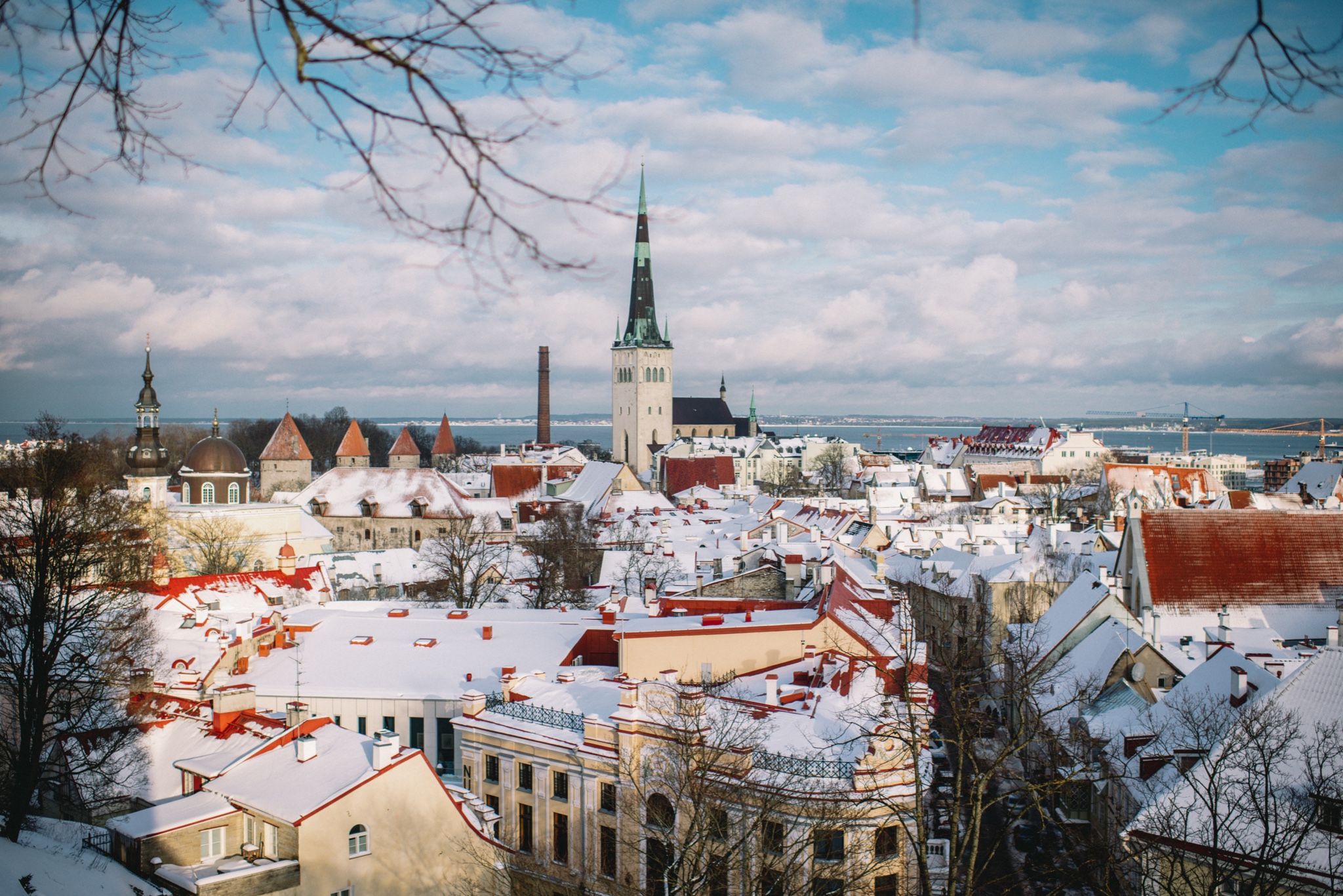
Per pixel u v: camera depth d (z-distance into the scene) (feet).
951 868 129.70
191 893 135.44
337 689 214.69
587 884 168.45
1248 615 295.07
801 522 517.96
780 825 149.59
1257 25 31.17
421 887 155.12
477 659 228.63
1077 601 292.61
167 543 405.39
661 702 160.97
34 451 285.02
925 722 175.01
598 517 586.45
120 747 176.65
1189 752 178.50
